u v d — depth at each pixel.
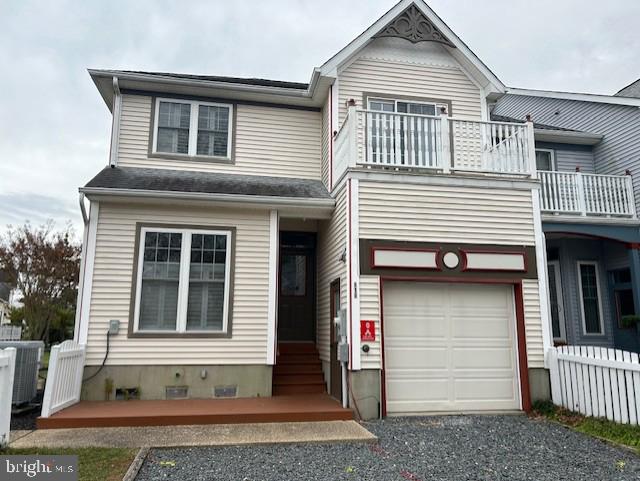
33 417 6.54
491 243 7.54
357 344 6.79
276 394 8.12
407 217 7.32
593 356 6.36
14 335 13.32
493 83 9.58
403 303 7.25
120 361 7.35
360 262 7.05
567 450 5.12
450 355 7.25
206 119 9.32
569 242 11.82
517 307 7.51
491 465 4.56
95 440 5.14
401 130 8.26
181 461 4.54
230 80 9.95
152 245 7.82
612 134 12.09
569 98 12.37
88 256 7.50
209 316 7.84
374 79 9.30
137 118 8.93
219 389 7.61
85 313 7.35
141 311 7.60
